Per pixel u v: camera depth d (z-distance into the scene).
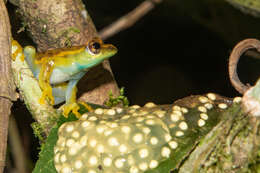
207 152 0.31
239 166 0.30
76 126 0.32
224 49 0.68
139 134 0.31
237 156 0.30
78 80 0.35
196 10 0.56
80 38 0.36
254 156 0.30
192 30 0.67
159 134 0.32
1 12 0.33
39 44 0.37
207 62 0.69
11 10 0.37
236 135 0.30
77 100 0.37
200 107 0.32
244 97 0.30
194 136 0.32
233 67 0.31
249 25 0.52
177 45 0.70
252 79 0.58
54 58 0.34
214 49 0.68
